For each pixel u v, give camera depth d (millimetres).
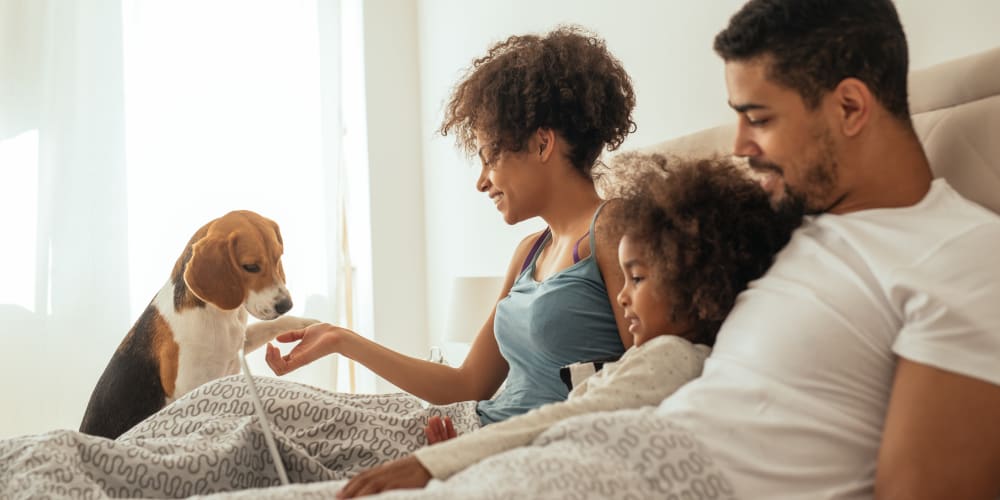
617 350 1240
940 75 1260
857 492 754
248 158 3771
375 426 1149
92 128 3479
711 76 2223
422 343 4113
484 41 3488
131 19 3604
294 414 1140
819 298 805
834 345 781
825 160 864
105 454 914
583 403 873
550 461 702
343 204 3916
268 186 3797
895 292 758
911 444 704
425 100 4086
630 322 1195
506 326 1325
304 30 3906
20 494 817
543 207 1394
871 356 779
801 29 849
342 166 3920
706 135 1843
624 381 906
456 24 3738
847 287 802
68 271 3396
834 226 861
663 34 2418
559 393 1233
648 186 1034
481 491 653
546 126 1346
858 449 767
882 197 869
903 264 768
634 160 1197
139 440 989
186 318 2025
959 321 711
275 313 2125
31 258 3354
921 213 831
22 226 3355
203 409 1138
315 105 3898
